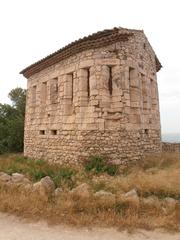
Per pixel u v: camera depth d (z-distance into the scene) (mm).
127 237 4246
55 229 4531
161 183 6574
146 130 11891
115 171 9484
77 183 7469
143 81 12094
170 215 5000
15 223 4797
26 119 15930
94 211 5242
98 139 10000
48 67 13602
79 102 10711
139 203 5523
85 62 10656
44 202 5699
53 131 12711
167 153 12562
